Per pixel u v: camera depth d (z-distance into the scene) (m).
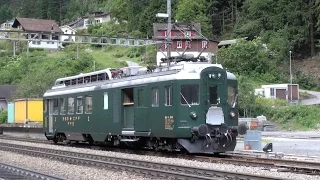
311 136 37.91
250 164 17.97
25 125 46.53
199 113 20.81
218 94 21.25
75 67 84.44
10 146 29.67
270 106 56.88
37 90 61.31
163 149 22.77
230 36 104.06
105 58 98.56
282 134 41.44
